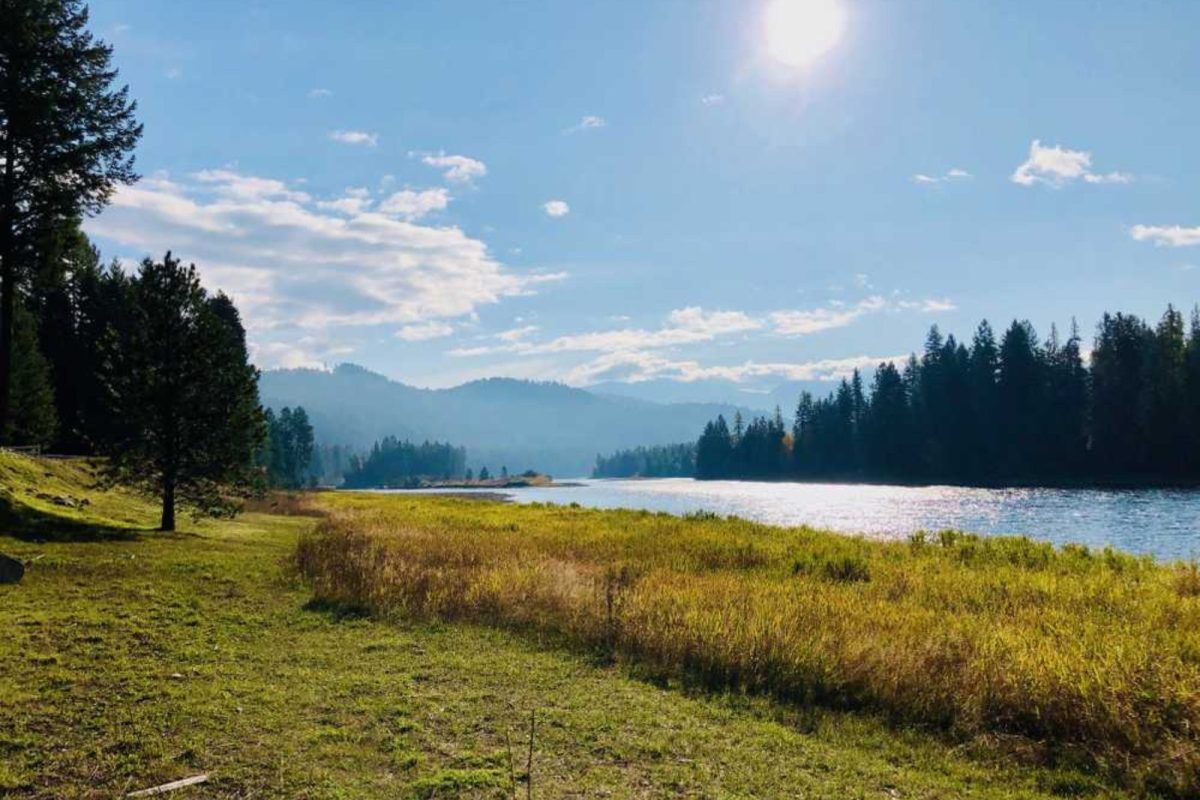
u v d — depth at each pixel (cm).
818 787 627
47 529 2073
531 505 4862
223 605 1340
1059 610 1205
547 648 1087
